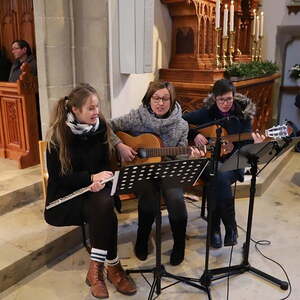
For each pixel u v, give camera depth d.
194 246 2.58
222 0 3.93
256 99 4.45
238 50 4.42
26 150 3.24
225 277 2.23
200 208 3.15
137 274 2.26
